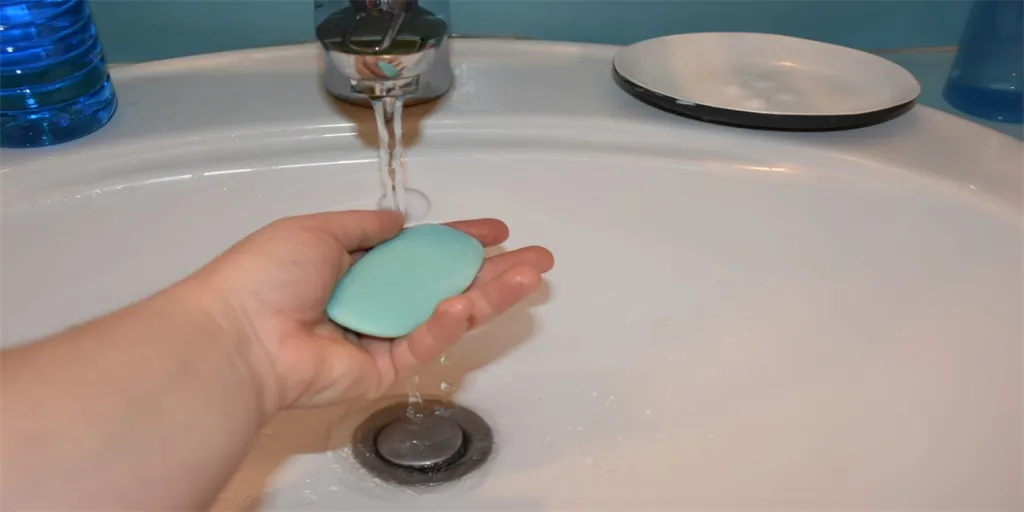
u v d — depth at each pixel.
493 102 0.47
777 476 0.37
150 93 0.48
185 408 0.27
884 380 0.38
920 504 0.32
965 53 0.53
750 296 0.43
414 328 0.35
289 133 0.44
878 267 0.41
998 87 0.52
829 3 0.56
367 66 0.37
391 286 0.36
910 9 0.56
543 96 0.48
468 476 0.42
